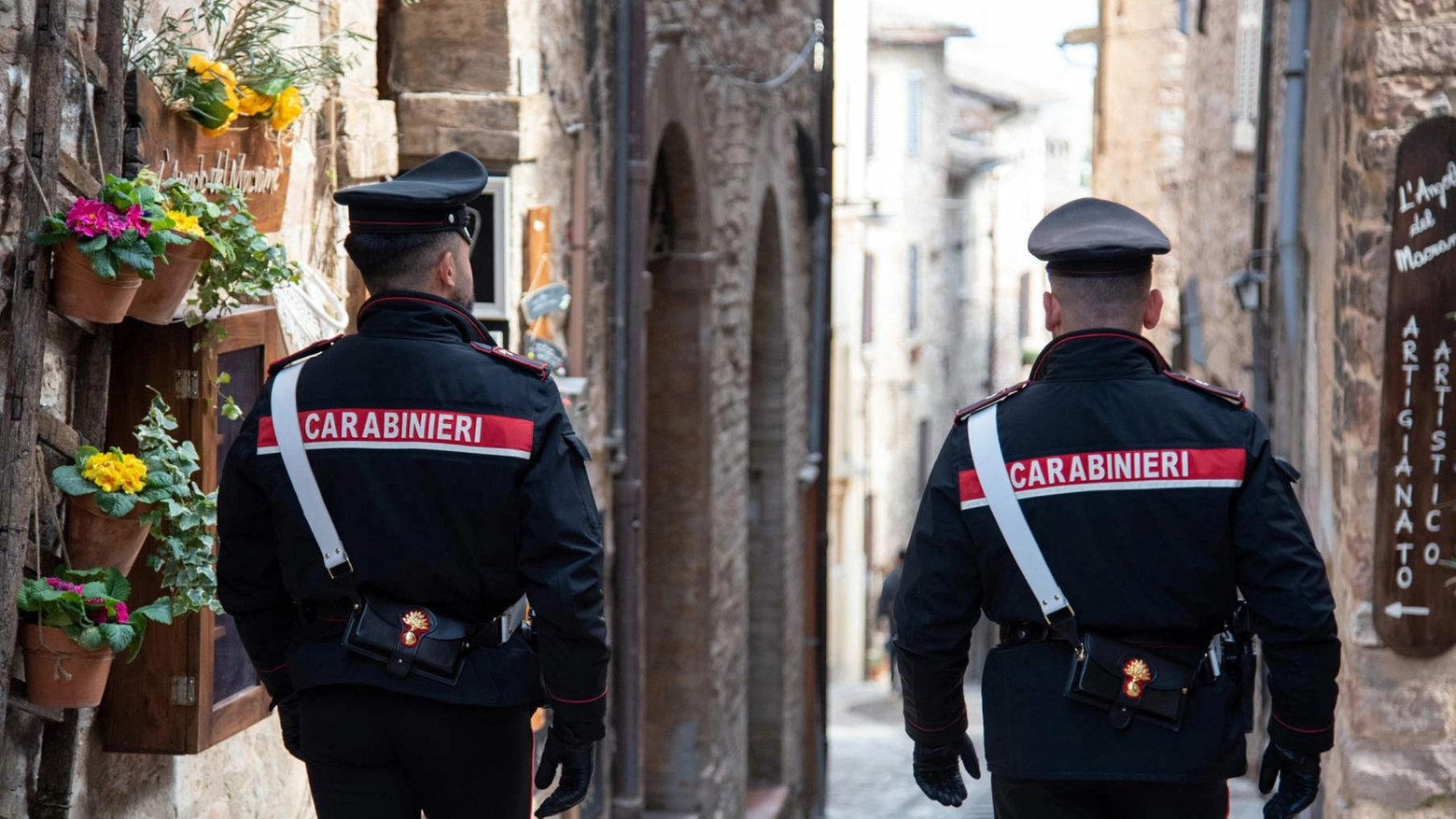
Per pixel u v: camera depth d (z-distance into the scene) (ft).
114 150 15.85
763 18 52.95
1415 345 26.09
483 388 13.92
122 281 15.08
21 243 14.52
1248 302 43.16
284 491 14.05
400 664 13.69
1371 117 26.18
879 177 158.71
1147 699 14.33
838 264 136.56
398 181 14.55
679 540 45.14
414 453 13.80
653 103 38.78
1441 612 26.12
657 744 45.73
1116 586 14.35
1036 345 207.62
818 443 64.95
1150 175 79.77
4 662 14.35
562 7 32.78
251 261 16.76
